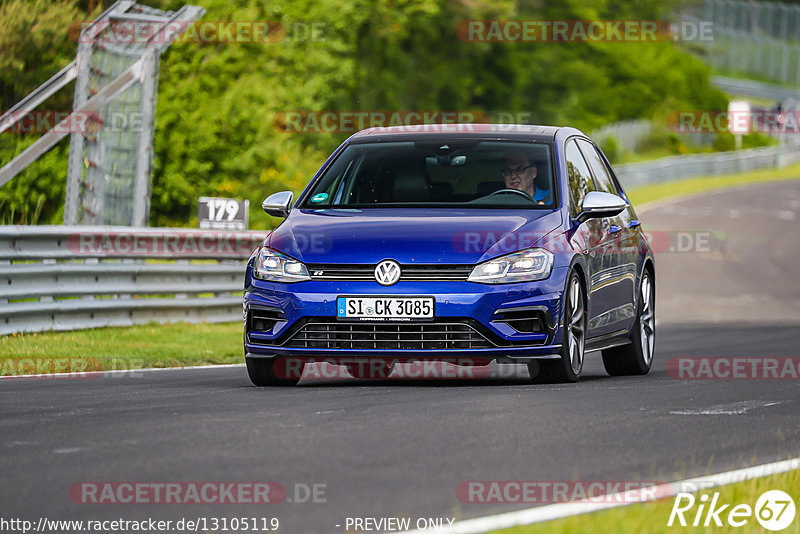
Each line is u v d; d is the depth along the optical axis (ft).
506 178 108.78
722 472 64.44
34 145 238.27
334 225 103.30
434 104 518.37
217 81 375.25
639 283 121.39
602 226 112.37
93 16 340.18
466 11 524.11
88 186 242.78
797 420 84.38
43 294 158.92
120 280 175.22
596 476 62.13
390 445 70.03
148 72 239.91
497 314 98.43
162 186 357.61
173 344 155.74
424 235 100.48
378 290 98.68
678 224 481.87
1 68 335.47
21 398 93.81
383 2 456.45
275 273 101.45
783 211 540.11
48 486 58.29
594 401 91.25
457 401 90.07
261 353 101.76
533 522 51.39
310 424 77.87
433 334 98.53
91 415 82.43
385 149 113.19
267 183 361.71
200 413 83.35
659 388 102.42
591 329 108.27
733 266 358.64
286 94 378.53
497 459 66.18
